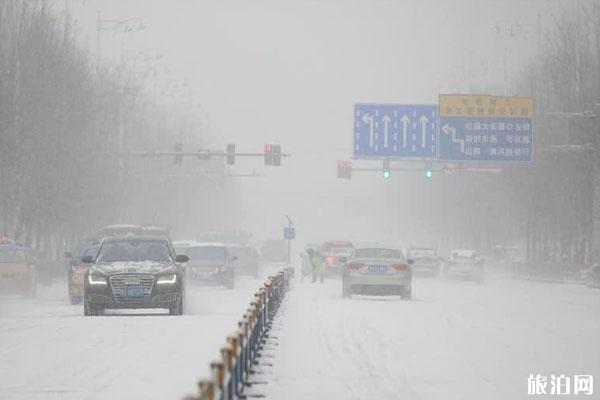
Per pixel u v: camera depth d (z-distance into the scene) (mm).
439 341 46281
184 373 33438
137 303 55625
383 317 60375
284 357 39531
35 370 34344
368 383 33031
